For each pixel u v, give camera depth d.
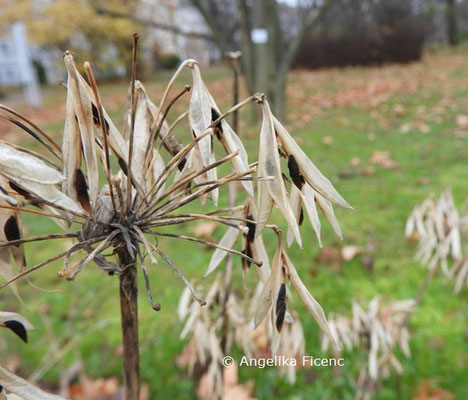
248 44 7.35
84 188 0.67
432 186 4.03
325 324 0.75
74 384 1.95
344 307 2.32
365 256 2.84
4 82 26.81
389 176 4.38
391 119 7.28
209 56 26.22
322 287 2.52
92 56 18.00
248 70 7.38
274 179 0.67
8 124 8.09
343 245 3.02
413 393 1.78
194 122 0.73
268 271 0.82
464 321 2.19
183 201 0.69
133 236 0.66
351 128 6.77
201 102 0.73
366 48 17.50
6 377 0.64
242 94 10.88
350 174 4.46
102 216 0.66
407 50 17.44
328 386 1.85
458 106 7.84
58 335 2.25
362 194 3.93
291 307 2.31
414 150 5.24
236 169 0.73
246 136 6.11
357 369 1.91
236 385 1.79
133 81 0.64
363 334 1.61
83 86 0.63
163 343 2.15
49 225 3.67
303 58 17.83
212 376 1.40
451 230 1.96
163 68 23.73
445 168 4.52
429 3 16.67
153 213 0.69
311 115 8.13
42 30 17.16
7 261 0.77
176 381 1.93
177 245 3.12
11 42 24.66
